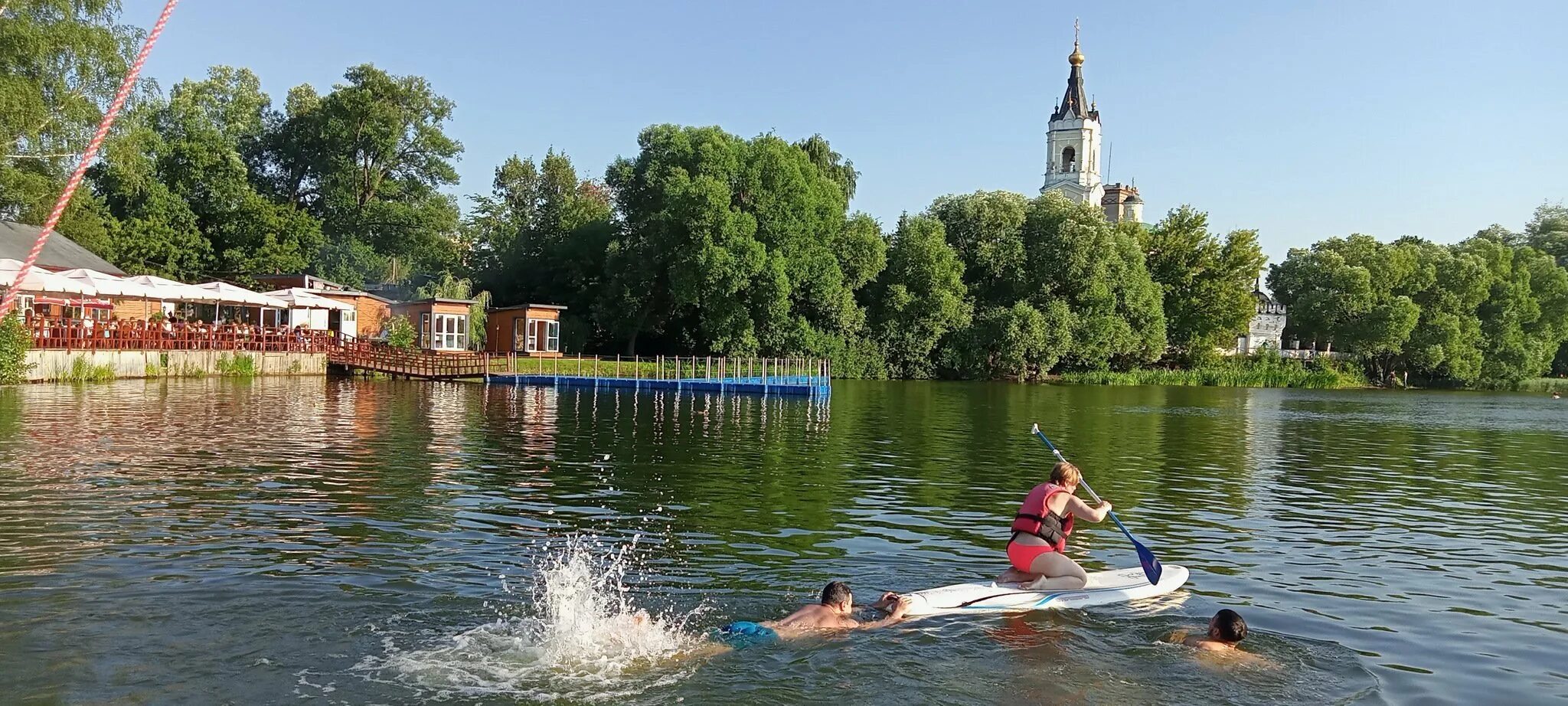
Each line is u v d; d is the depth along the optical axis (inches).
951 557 420.2
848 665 288.7
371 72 2544.3
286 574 364.8
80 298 1509.6
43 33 1261.1
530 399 1321.4
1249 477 697.0
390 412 1030.4
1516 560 437.7
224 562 378.3
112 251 1995.6
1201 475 706.2
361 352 1718.8
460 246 2827.3
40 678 261.3
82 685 258.4
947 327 2422.5
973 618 335.0
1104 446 901.2
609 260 2269.9
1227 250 2829.7
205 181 2266.2
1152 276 2847.0
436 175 2711.6
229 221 2257.6
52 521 441.4
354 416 970.1
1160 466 751.7
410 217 2544.3
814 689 270.8
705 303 2143.2
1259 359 2910.9
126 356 1359.5
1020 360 2370.8
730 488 589.3
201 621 310.7
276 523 450.3
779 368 2103.8
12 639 289.6
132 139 1401.3
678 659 291.0
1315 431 1107.9
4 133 1268.5
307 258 2356.1
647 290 2241.6
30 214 1390.3
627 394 1503.4
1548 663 299.4
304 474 592.1
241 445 714.8
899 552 427.5
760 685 273.3
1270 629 328.8
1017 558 372.2
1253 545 461.4
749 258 2066.9
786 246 2159.2
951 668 288.7
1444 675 288.0
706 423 1032.8
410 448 732.0
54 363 1244.5
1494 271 2957.7
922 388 1957.4
